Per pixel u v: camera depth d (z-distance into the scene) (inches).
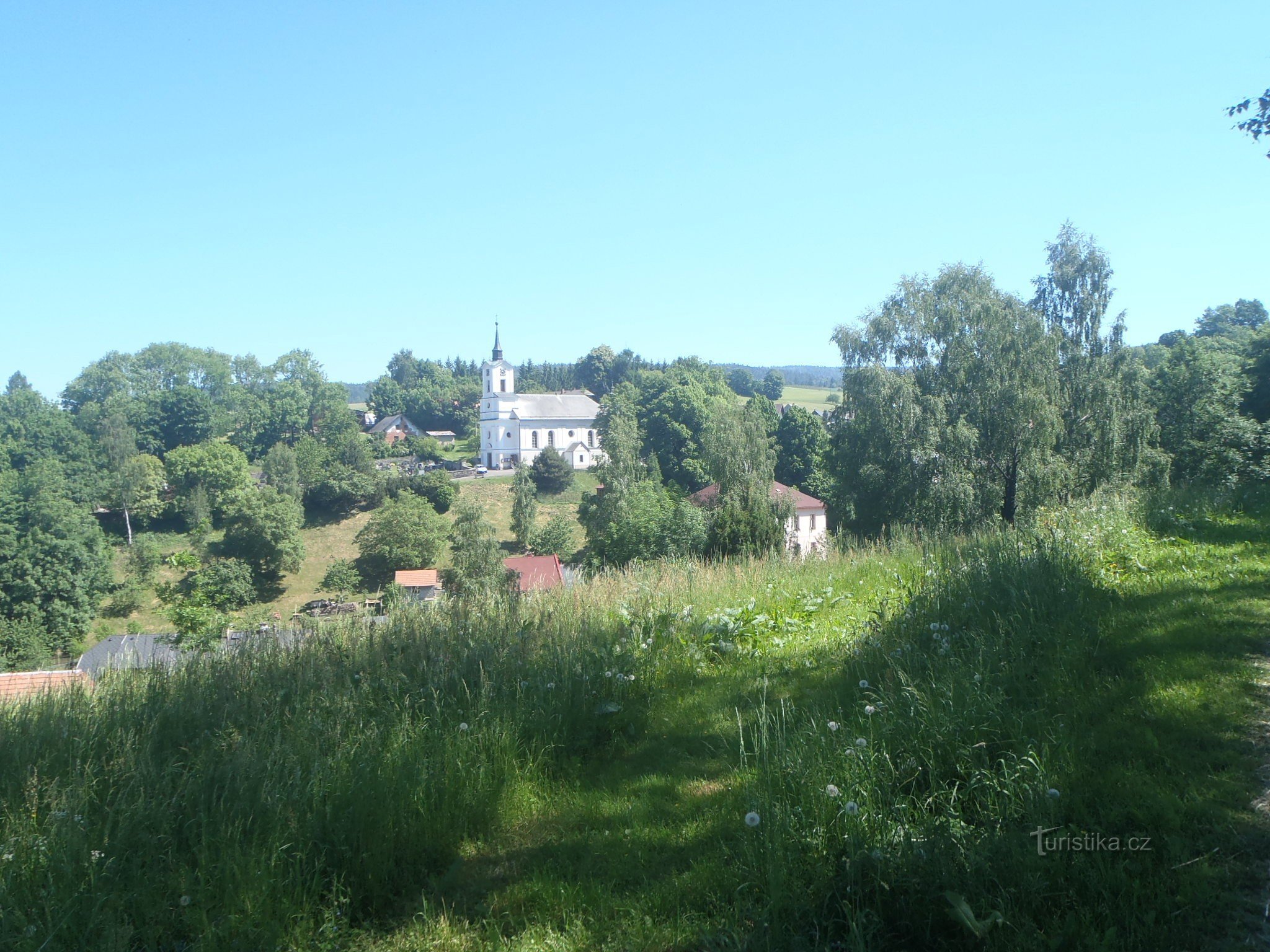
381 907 145.7
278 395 4790.8
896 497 1277.1
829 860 135.4
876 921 120.9
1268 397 1510.8
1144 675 201.6
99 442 3415.4
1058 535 356.8
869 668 225.1
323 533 2942.9
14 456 3154.5
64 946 126.0
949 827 136.8
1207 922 116.4
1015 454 1277.1
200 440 4114.2
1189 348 1471.5
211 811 160.7
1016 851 130.4
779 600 336.5
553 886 143.5
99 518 2970.0
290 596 2405.3
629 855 152.9
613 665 247.1
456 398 5816.9
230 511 2559.1
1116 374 1343.5
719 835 154.0
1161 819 140.2
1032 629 234.8
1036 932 115.8
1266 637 224.8
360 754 180.2
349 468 3267.7
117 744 192.2
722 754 191.3
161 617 1972.2
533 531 2618.1
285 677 243.6
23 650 1673.2
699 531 1421.0
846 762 155.6
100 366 5191.9
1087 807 145.4
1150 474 1298.0
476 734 194.7
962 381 1312.7
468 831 167.2
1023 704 189.5
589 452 4202.8
